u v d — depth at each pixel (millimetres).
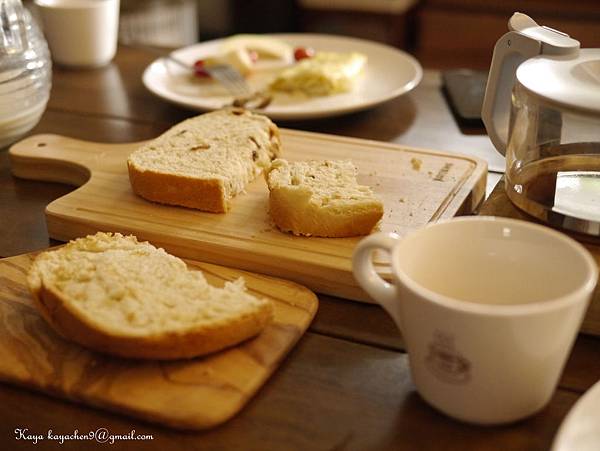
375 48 896
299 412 374
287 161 572
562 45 455
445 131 698
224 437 362
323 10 1633
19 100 625
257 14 1692
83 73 873
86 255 443
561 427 319
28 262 472
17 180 612
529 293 378
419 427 363
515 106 464
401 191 536
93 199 535
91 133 702
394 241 367
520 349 332
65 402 383
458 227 378
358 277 377
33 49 631
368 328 431
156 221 504
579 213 431
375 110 747
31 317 426
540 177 465
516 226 374
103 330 379
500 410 351
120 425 370
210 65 846
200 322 387
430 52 1656
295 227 479
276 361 393
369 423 366
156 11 1433
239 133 583
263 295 441
